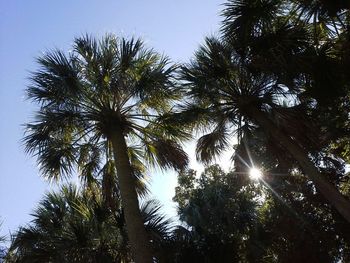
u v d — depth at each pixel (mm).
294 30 10586
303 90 11055
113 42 11086
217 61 11047
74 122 10781
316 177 9914
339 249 15633
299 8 11156
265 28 10578
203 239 11039
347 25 11328
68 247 9898
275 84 11000
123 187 9617
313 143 11461
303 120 11062
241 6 10547
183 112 11531
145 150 11914
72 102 10602
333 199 9609
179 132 11734
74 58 10805
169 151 11594
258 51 10633
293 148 10406
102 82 10453
